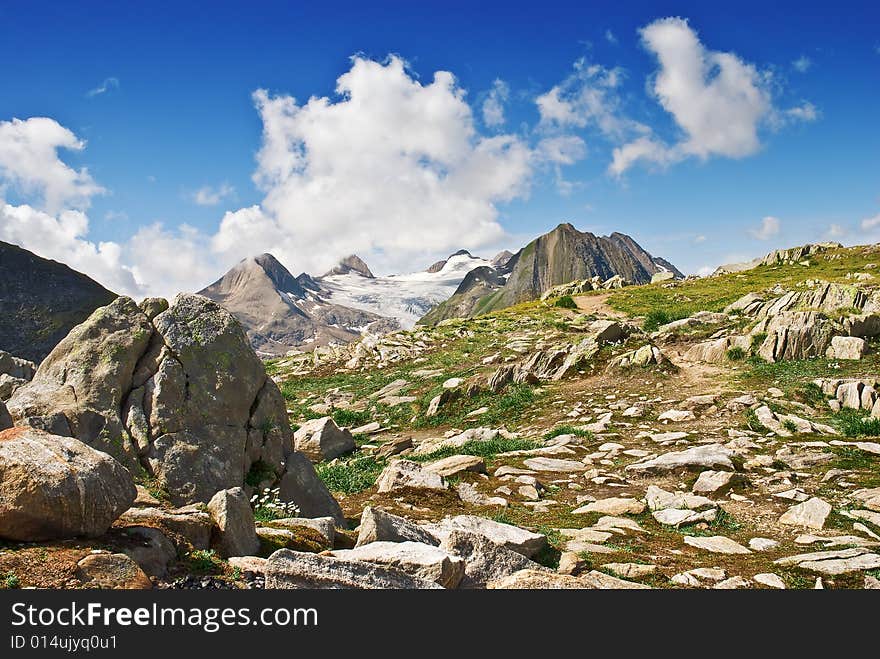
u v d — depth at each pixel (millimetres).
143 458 11648
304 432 24375
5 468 6758
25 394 11477
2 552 6547
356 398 36906
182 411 12234
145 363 12594
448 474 17953
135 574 6746
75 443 7645
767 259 101688
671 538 12539
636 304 70625
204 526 8461
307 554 7480
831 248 99500
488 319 66375
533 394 30375
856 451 18438
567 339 46625
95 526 7176
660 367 31500
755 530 13023
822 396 25109
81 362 12086
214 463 12070
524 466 19188
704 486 16031
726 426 22562
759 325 33844
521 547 10500
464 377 36938
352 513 14609
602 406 27266
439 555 8125
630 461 19062
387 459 22984
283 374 48438
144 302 13375
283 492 13062
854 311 33875
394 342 52312
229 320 13656
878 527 12859
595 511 14578
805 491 15453
